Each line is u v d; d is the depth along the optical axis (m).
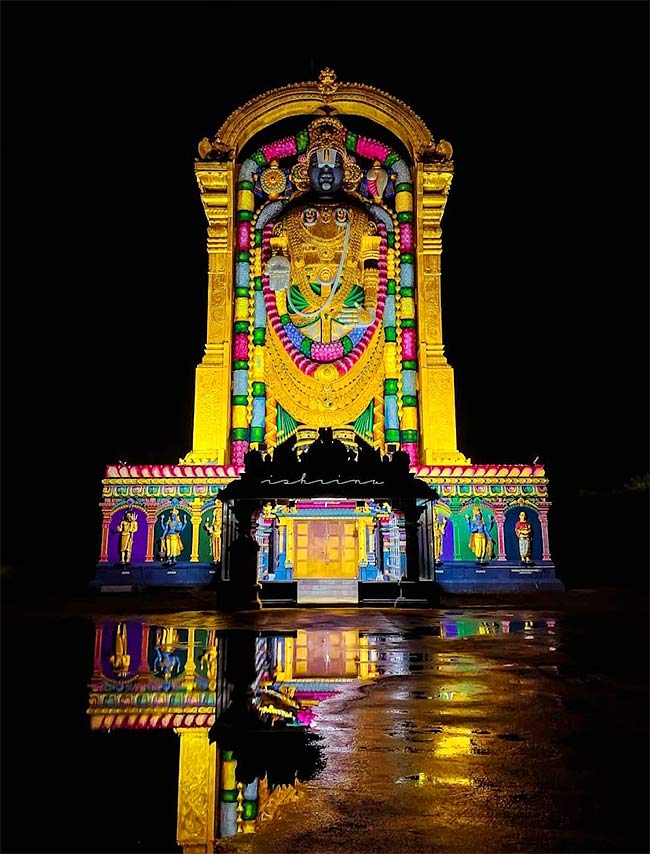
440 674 5.85
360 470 12.98
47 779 3.41
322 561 18.05
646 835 2.73
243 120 20.20
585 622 10.10
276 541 17.83
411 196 20.19
